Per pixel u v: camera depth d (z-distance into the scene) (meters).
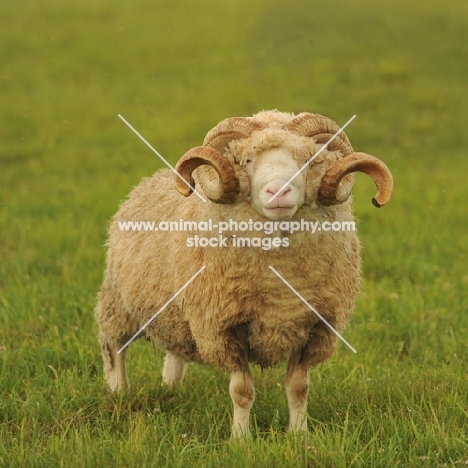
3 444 8.56
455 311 13.86
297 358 9.33
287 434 8.43
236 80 38.03
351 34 42.19
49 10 48.53
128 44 43.69
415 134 31.84
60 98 36.72
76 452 8.12
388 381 10.28
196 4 49.53
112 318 10.98
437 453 8.07
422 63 38.94
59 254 17.92
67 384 10.43
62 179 26.30
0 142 31.39
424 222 20.25
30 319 13.27
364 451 8.08
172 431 8.73
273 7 46.62
